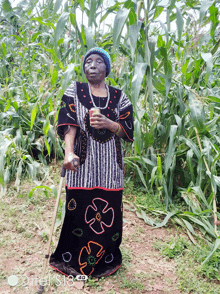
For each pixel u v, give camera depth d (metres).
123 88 3.21
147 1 2.59
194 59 3.12
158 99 3.68
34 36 4.07
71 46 3.43
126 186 3.41
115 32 2.17
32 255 2.16
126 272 2.10
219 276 2.12
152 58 2.67
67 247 1.95
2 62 4.66
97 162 1.80
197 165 3.19
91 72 1.74
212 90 3.43
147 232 2.69
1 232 2.41
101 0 2.95
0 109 3.83
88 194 1.82
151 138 3.18
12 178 3.34
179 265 2.23
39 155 3.71
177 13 2.53
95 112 1.64
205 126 2.95
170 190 3.14
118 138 1.88
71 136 1.75
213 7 2.67
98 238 1.89
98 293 1.86
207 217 2.86
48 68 3.61
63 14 2.59
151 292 1.93
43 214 2.74
